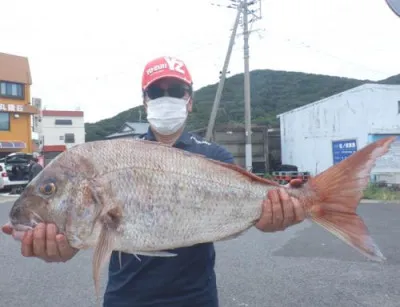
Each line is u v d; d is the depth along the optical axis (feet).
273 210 7.52
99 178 6.97
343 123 69.51
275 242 27.68
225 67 73.05
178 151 7.54
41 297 17.84
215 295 8.70
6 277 20.84
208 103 166.61
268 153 86.02
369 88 64.69
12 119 106.93
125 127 128.16
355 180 7.48
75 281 20.03
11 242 29.71
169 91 9.18
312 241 27.84
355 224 7.38
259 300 17.04
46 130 196.24
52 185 6.97
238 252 24.97
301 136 78.89
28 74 110.32
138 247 7.06
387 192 54.85
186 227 7.30
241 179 7.72
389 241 27.07
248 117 73.82
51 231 6.79
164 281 8.20
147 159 7.26
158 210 7.13
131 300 8.28
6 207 49.62
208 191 7.45
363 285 18.69
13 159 71.82
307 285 18.79
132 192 7.04
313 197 7.61
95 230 6.87
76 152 7.18
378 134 64.39
